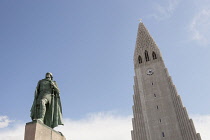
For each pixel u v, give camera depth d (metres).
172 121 57.41
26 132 7.71
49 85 10.09
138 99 66.06
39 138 7.71
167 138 55.19
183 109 58.16
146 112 61.78
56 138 8.67
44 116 9.39
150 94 65.12
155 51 76.31
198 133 53.09
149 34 84.31
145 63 74.25
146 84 68.06
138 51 79.31
